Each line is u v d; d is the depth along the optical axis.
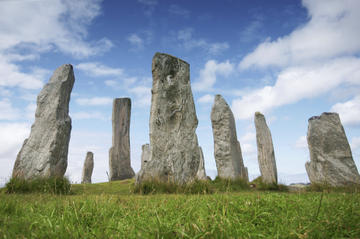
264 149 11.69
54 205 2.92
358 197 3.80
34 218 2.35
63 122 8.73
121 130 15.80
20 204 3.10
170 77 8.91
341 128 10.70
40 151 8.27
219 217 2.20
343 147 10.46
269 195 4.00
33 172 8.01
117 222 2.26
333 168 10.24
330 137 10.66
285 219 2.27
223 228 1.86
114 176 14.91
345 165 10.22
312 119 11.30
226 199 3.24
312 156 10.95
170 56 9.11
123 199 4.02
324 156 10.52
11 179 6.84
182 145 8.50
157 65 8.72
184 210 2.63
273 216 2.46
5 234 1.80
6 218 2.30
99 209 2.65
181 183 7.70
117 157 15.33
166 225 1.93
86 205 2.76
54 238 1.75
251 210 2.61
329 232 1.96
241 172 13.18
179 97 8.88
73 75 9.76
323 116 11.06
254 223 2.36
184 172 8.22
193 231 1.84
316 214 2.33
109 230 1.94
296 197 3.97
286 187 10.38
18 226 2.04
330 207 2.77
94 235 1.77
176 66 9.14
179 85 9.01
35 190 6.73
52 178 7.27
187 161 8.42
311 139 11.04
